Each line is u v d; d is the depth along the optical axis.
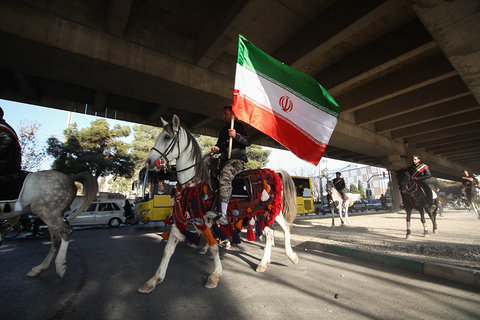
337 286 3.21
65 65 7.97
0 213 3.36
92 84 9.34
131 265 4.29
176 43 9.31
